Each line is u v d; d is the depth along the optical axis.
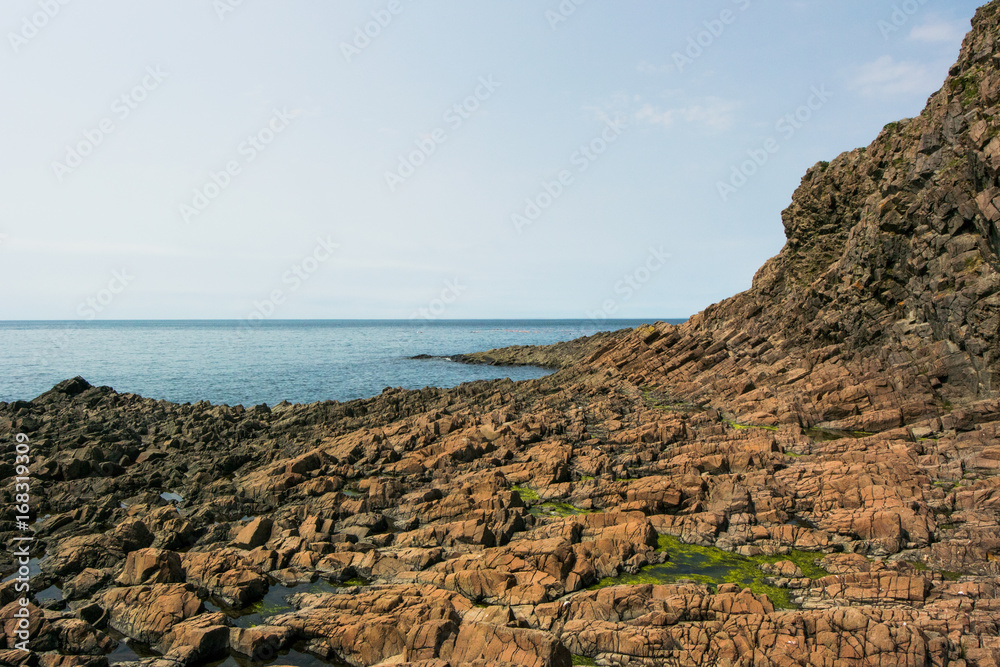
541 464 30.03
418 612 16.42
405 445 37.00
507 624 16.31
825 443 30.02
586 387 52.53
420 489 28.81
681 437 33.41
